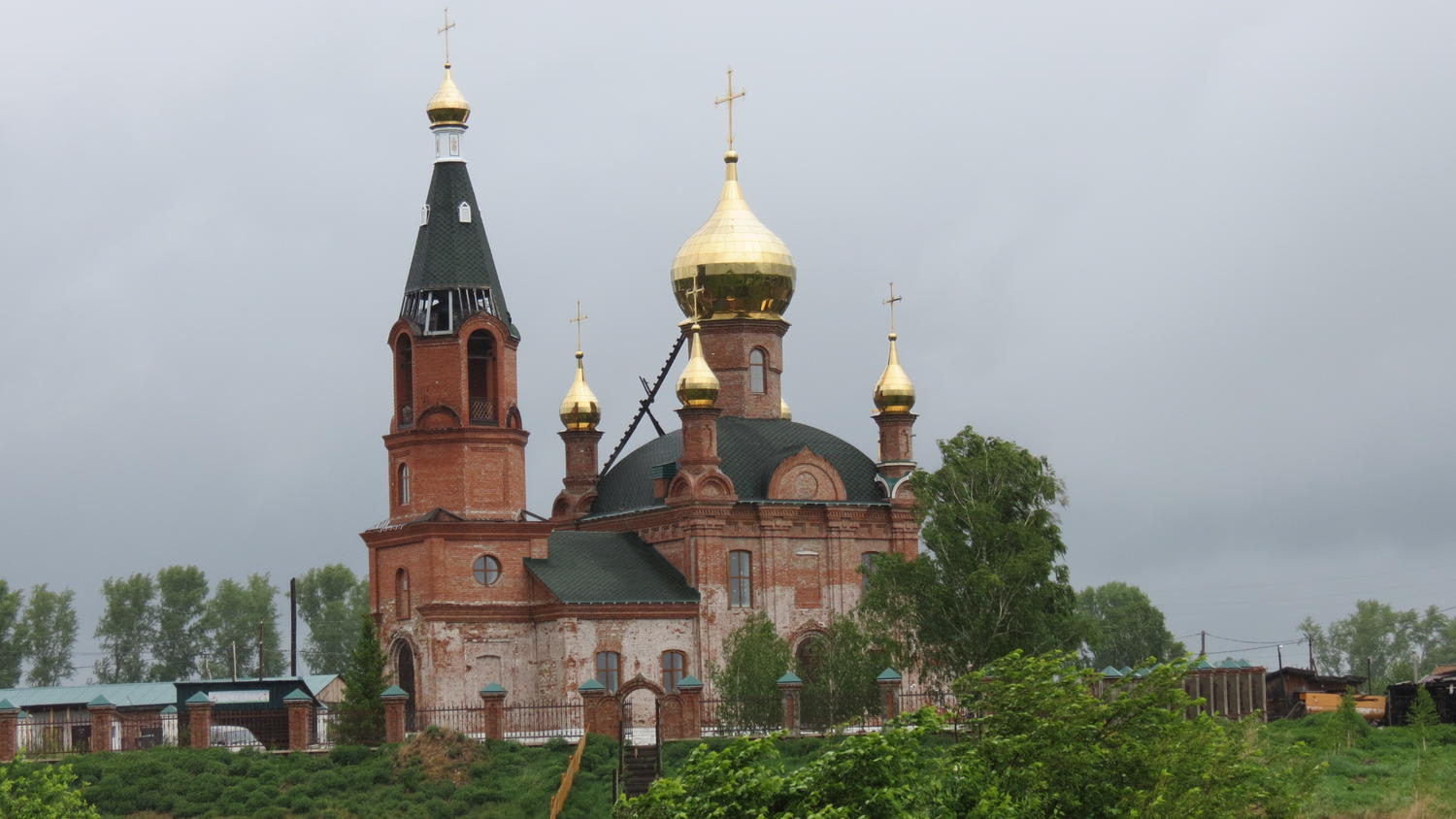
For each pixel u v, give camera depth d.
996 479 113.88
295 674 155.25
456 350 109.75
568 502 123.12
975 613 110.56
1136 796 55.56
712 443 114.62
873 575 113.25
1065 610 113.31
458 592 108.88
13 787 73.75
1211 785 57.59
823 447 120.94
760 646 106.00
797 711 102.75
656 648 111.25
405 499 111.12
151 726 118.75
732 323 122.00
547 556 111.88
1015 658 59.19
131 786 89.81
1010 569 109.38
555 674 108.81
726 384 121.88
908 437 120.69
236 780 91.19
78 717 132.88
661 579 113.69
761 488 116.94
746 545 115.56
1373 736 95.25
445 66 112.38
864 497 119.69
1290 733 92.69
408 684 110.38
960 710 60.12
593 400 125.31
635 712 109.88
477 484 109.94
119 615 182.38
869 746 48.81
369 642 101.06
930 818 51.38
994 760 55.62
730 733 102.81
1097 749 56.06
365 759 94.75
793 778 49.03
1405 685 105.19
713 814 47.47
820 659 108.75
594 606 109.19
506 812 85.81
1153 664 63.59
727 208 123.69
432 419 109.88
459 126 111.94
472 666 108.69
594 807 86.00
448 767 92.75
